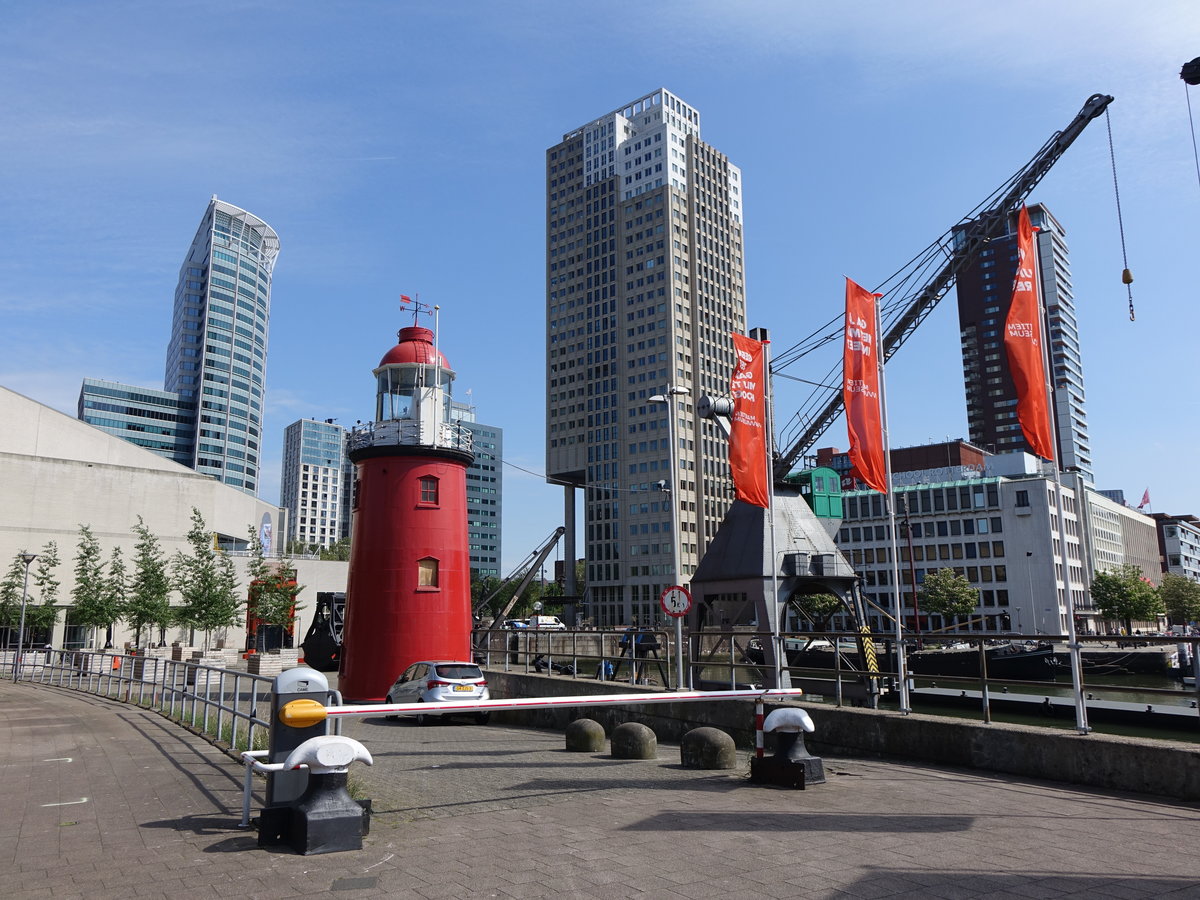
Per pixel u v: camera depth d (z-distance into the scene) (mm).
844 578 29812
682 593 18516
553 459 155375
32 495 54375
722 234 158875
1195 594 105500
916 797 10070
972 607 90188
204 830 8508
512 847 7809
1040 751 11273
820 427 48844
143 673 23469
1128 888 6477
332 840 7645
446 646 26766
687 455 141250
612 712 19234
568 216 163750
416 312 29469
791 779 10734
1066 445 175750
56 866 7164
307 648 50219
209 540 48781
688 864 7199
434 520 27531
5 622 47594
